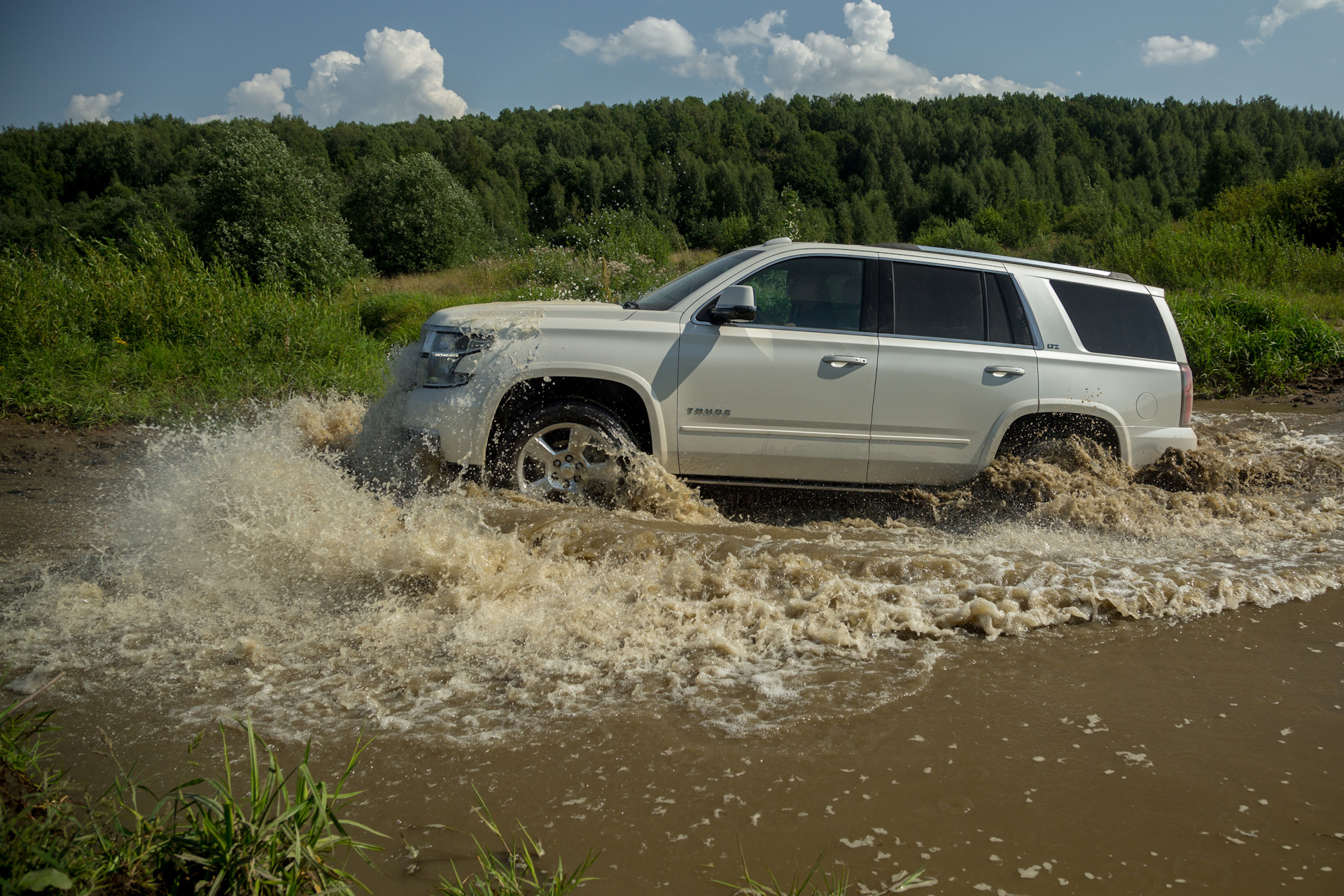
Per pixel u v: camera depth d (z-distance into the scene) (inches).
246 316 373.4
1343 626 123.6
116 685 102.2
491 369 173.0
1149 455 197.3
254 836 62.1
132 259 394.0
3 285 331.0
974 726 94.2
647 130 5723.4
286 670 106.8
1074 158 5580.7
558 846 72.9
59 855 60.0
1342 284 624.4
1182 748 89.8
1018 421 192.4
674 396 177.3
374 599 128.9
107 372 315.3
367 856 71.4
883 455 185.5
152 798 78.0
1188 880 69.2
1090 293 199.2
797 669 108.0
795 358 179.6
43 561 147.3
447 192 1644.9
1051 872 70.1
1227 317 430.6
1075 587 131.0
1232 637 119.7
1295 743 91.0
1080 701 100.3
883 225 4072.3
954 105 7519.7
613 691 101.8
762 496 202.4
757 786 82.1
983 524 184.1
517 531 146.7
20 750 76.6
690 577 133.4
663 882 68.4
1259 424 301.9
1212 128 6727.4
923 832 75.1
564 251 824.3
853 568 138.7
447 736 91.3
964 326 189.5
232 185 1273.4
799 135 5531.5
